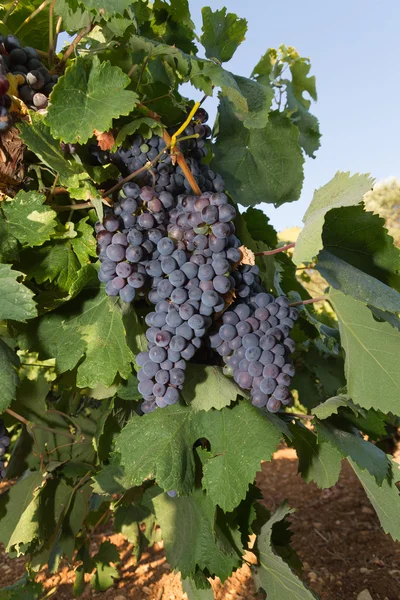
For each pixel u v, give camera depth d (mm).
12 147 371
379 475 447
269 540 537
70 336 403
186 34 544
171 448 421
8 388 359
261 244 515
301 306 631
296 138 553
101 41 492
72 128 363
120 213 386
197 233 374
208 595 592
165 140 406
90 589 852
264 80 651
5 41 394
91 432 670
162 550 997
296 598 530
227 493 412
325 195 426
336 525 1132
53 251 398
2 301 354
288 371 381
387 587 881
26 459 629
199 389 426
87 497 651
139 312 451
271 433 417
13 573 914
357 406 475
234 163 551
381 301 412
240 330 390
